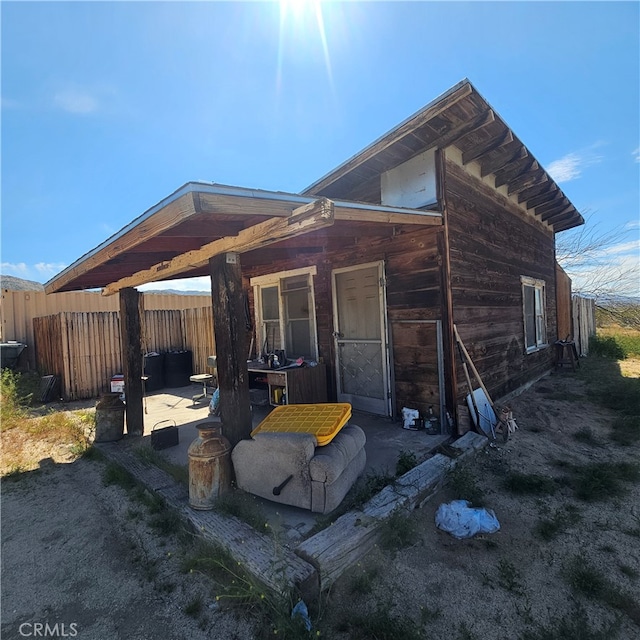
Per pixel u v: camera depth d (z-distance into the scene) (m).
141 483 3.36
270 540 2.32
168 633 1.83
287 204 2.59
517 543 2.45
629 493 3.06
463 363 4.55
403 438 4.25
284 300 6.46
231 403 3.02
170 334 9.98
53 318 8.21
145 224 2.62
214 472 2.78
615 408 5.47
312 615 1.86
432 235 4.52
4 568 2.39
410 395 4.75
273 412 3.42
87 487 3.55
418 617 1.87
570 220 9.06
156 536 2.68
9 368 8.81
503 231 6.35
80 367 7.97
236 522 2.56
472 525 2.53
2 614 2.00
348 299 5.50
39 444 4.87
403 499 2.74
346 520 2.45
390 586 2.09
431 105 3.91
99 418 4.61
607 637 1.70
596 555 2.30
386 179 5.01
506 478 3.31
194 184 2.10
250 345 7.09
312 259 5.92
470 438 4.10
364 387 5.32
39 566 2.40
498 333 5.89
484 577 2.13
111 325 8.46
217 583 2.14
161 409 6.55
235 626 1.84
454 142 4.50
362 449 3.30
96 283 5.11
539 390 6.89
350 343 5.47
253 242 2.83
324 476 2.60
